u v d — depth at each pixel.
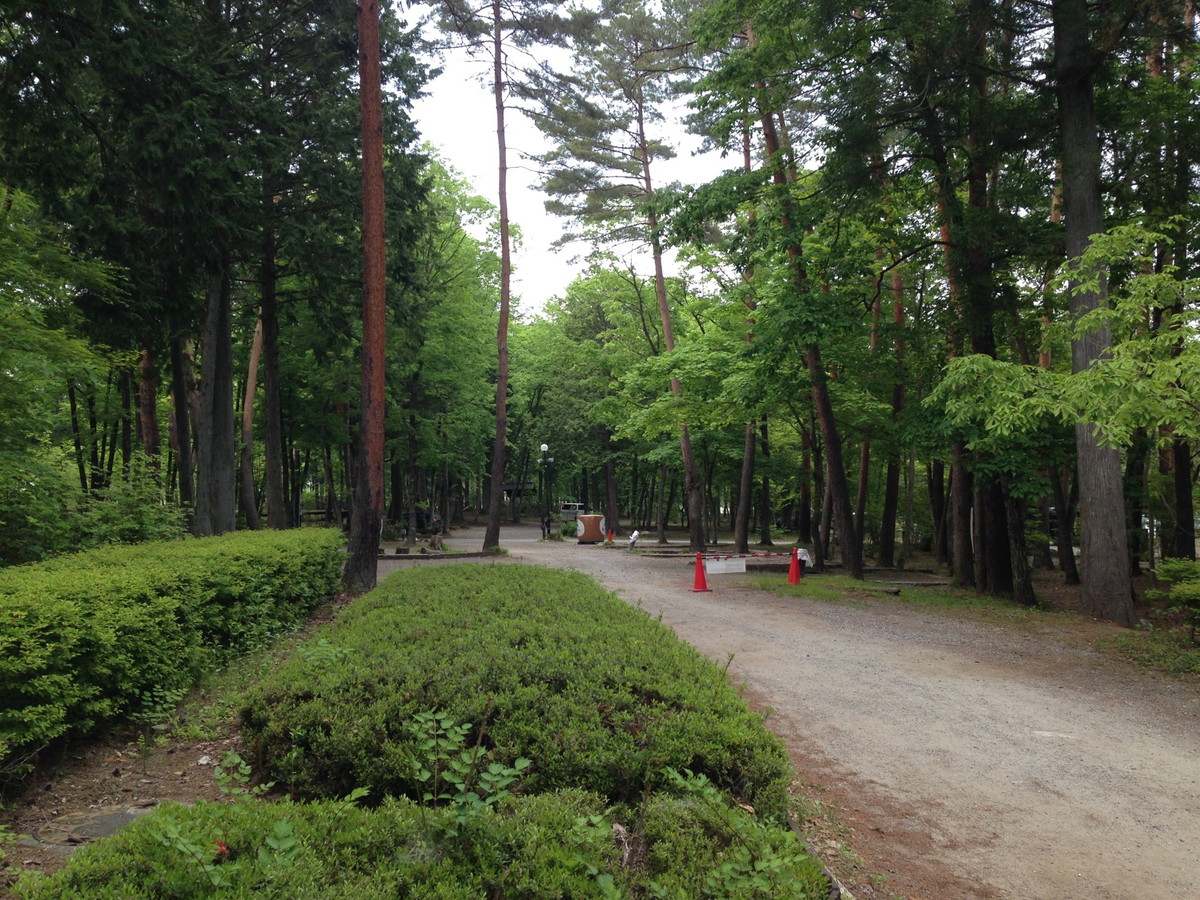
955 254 15.09
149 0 12.39
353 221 16.47
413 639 6.17
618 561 22.31
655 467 42.59
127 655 5.27
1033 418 9.16
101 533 10.62
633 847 3.32
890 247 16.86
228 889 2.42
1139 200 14.01
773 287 16.25
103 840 2.83
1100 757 6.00
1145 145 13.59
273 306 18.39
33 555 9.56
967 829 4.68
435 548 25.84
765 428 32.00
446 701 4.58
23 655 4.26
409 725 4.05
